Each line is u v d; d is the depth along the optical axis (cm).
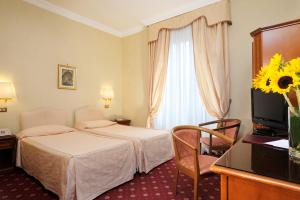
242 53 308
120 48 493
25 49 320
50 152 209
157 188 226
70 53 385
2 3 296
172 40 387
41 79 340
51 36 355
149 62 412
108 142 246
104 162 215
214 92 322
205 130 221
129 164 245
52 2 346
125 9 374
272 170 84
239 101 312
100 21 429
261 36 214
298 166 89
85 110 397
